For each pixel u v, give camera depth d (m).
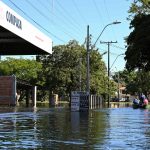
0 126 22.14
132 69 48.19
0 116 33.00
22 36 30.56
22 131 19.06
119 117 33.34
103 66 81.25
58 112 42.81
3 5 26.91
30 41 32.34
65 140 15.55
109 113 41.97
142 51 45.47
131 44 46.62
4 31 29.34
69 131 19.28
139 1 48.84
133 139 16.17
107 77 83.19
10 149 13.02
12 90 62.47
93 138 16.34
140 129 20.95
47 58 81.12
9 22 28.03
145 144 14.66
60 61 80.56
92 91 78.75
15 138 16.06
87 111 47.06
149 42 44.59
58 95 88.69
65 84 80.31
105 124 24.45
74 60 80.06
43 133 18.16
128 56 47.03
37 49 36.91
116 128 21.45
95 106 64.31
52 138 16.16
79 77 78.19
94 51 79.12
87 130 19.94
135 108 63.59
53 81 80.62
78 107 48.16
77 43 80.94
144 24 44.78
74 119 29.55
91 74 79.12
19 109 50.03
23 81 67.25
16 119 28.92
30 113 39.03
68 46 80.69
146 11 48.69
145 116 35.53
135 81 118.69
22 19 30.42
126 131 19.69
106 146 14.00
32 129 20.23
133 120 29.09
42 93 94.06
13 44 34.81
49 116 33.72
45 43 36.28
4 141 15.07
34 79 87.69
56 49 80.69
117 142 15.13
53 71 80.44
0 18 26.55
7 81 62.62
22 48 36.53
